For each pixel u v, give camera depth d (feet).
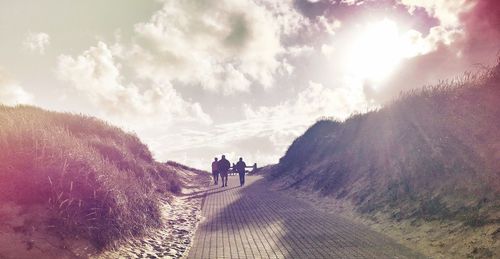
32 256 20.35
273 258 24.91
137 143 72.33
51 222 23.24
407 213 32.12
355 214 39.42
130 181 40.52
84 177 28.81
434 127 38.73
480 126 32.37
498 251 20.65
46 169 26.40
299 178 73.82
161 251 28.86
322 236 30.73
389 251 25.26
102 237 25.67
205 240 31.55
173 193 66.08
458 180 29.76
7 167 24.50
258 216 42.57
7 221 21.56
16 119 32.96
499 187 25.23
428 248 24.91
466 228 24.47
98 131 63.21
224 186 85.71
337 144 69.00
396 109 48.57
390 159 43.47
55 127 39.29
